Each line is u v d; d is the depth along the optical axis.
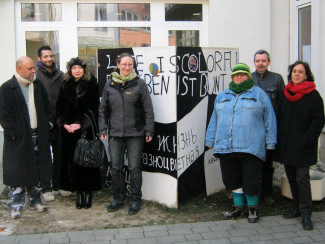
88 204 4.78
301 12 6.97
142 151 4.81
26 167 4.35
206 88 4.88
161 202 4.73
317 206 4.70
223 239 3.88
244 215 4.46
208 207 4.72
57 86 5.19
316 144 4.08
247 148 4.07
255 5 6.92
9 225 4.28
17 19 6.68
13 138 4.30
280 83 4.62
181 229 4.11
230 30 6.93
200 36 7.07
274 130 4.16
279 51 7.20
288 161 4.11
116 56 4.96
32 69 4.36
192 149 4.74
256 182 4.16
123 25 6.89
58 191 5.36
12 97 4.30
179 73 4.48
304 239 3.85
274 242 3.80
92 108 4.75
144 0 6.88
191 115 4.68
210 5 6.87
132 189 4.60
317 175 5.05
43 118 4.51
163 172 4.67
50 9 6.74
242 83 4.18
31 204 4.70
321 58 6.38
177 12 6.99
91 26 6.83
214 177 5.14
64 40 6.80
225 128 4.20
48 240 3.88
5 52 6.61
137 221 4.35
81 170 4.68
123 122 4.42
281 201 4.91
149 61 4.65
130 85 4.41
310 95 4.03
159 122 4.64
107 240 3.88
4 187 5.59
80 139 4.63
